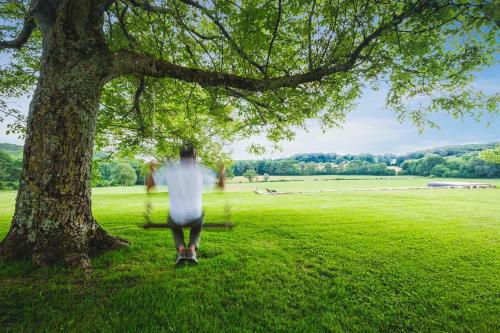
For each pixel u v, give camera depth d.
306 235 8.10
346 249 6.60
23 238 4.36
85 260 4.43
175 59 8.58
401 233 8.64
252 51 6.91
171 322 3.18
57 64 4.53
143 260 5.08
